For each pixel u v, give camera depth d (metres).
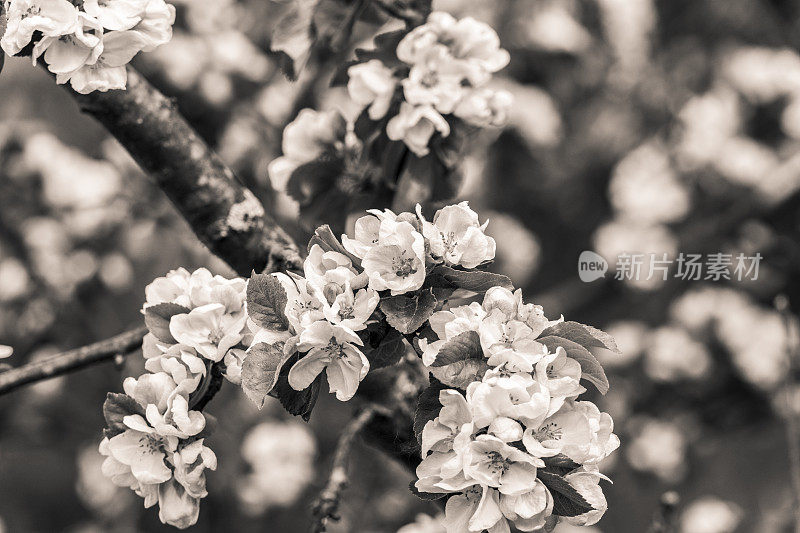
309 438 6.00
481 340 1.89
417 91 2.82
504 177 6.57
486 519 1.84
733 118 6.47
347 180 3.11
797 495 3.35
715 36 6.83
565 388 1.88
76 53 2.26
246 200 2.73
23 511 6.57
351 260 2.04
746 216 6.26
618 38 6.54
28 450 6.39
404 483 5.65
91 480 6.33
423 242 1.94
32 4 2.21
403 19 3.04
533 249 6.42
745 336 6.18
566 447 1.88
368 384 2.60
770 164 6.31
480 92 2.88
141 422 2.06
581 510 1.86
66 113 6.38
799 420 5.95
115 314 5.76
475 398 1.83
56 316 5.73
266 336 1.98
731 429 6.44
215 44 5.21
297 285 2.01
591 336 1.95
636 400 6.50
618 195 6.56
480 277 1.98
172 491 2.09
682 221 6.39
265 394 1.94
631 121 6.75
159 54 5.06
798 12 6.83
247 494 5.88
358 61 2.99
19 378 2.72
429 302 1.96
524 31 6.22
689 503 6.35
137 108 2.62
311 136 3.09
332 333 1.94
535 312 1.96
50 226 5.78
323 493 2.69
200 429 2.06
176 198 2.69
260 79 5.27
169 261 5.77
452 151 2.92
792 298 6.26
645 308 6.56
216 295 2.14
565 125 6.61
